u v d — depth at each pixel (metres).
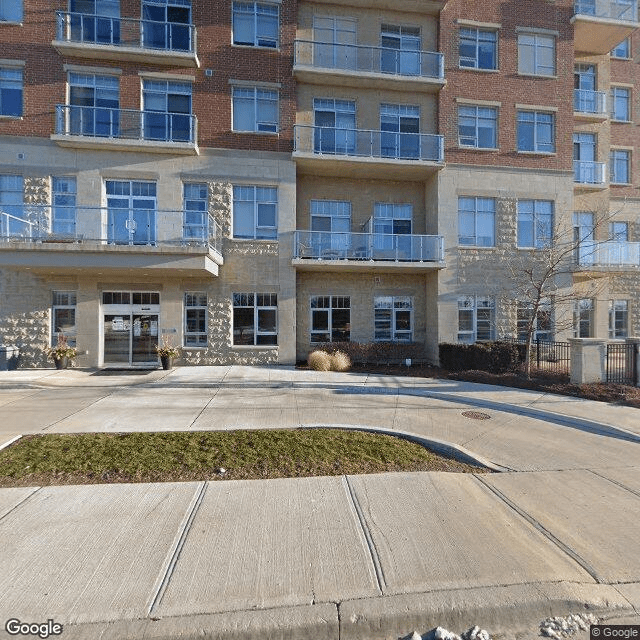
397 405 8.67
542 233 15.91
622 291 18.33
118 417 7.25
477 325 16.09
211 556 3.14
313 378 12.09
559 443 6.18
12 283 13.92
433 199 16.38
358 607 2.65
